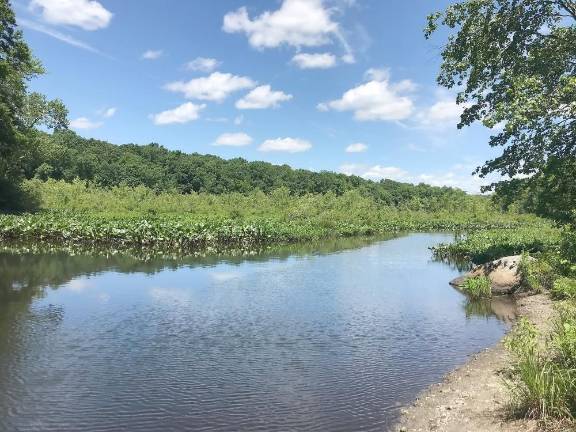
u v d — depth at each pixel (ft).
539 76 61.72
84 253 90.12
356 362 34.81
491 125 58.39
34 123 155.84
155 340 39.27
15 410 26.32
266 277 70.03
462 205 301.02
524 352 24.27
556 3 65.00
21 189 144.05
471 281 60.85
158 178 281.95
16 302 50.80
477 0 67.41
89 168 261.24
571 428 19.39
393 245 129.70
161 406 27.07
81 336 39.88
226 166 329.93
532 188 65.16
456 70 72.02
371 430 24.32
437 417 24.85
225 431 24.25
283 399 28.17
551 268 55.21
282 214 180.65
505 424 21.77
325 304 53.67
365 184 368.89
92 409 26.58
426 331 43.34
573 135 61.31
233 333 41.75
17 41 125.59
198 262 83.66
